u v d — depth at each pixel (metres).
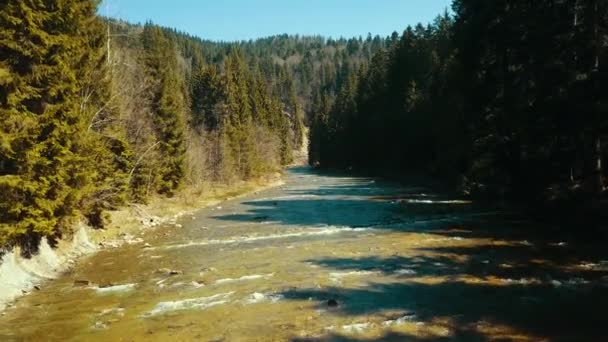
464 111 33.59
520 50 26.19
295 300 12.13
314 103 170.12
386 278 13.80
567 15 22.36
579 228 19.36
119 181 26.69
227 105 69.62
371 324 10.19
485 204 29.44
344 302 11.77
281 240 21.20
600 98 19.08
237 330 10.23
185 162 41.84
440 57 56.25
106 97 25.23
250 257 17.78
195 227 26.80
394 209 30.36
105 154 22.69
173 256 18.73
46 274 15.84
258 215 30.95
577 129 20.52
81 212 20.69
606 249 15.85
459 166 38.03
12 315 11.82
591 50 20.77
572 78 21.27
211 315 11.30
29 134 13.62
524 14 25.20
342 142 96.75
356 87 101.19
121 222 26.89
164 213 32.59
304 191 49.91
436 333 9.48
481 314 10.38
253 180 67.00
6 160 13.66
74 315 11.72
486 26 29.28
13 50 13.72
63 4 15.76
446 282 13.02
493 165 29.66
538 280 12.70
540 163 24.44
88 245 20.83
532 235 18.91
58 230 18.36
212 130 61.91
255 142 75.00
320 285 13.40
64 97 15.84
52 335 10.39
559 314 10.12
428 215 26.38
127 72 33.91
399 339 9.30
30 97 14.13
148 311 11.83
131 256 19.05
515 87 26.73
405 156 63.19
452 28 37.62
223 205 39.00
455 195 36.50
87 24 21.53
